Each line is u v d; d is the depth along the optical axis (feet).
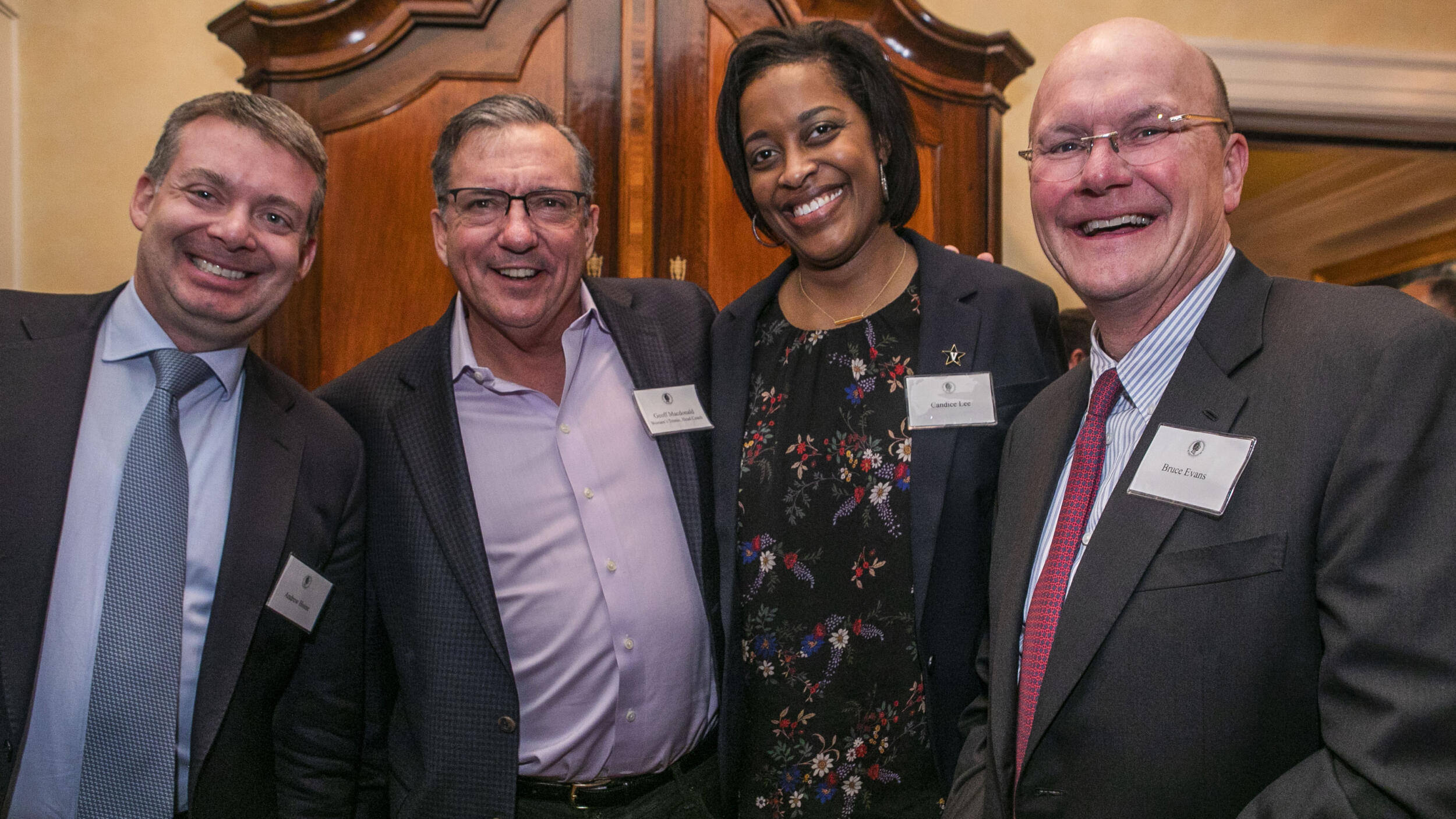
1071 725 3.34
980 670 4.49
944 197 7.47
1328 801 2.68
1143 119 3.46
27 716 3.89
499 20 7.20
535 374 5.48
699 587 5.33
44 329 4.44
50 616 4.09
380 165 7.11
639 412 5.40
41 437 4.14
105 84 9.07
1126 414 3.74
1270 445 3.10
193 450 4.57
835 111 4.76
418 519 5.02
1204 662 3.07
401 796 5.08
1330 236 16.92
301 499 4.78
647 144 7.23
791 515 4.91
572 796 5.05
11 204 8.87
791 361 5.23
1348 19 10.72
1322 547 2.92
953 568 4.69
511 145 5.00
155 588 4.17
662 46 7.32
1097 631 3.28
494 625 4.82
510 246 4.85
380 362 5.60
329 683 4.99
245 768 4.48
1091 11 10.37
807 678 4.76
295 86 7.08
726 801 5.12
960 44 7.41
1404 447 2.78
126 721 4.05
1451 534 2.66
